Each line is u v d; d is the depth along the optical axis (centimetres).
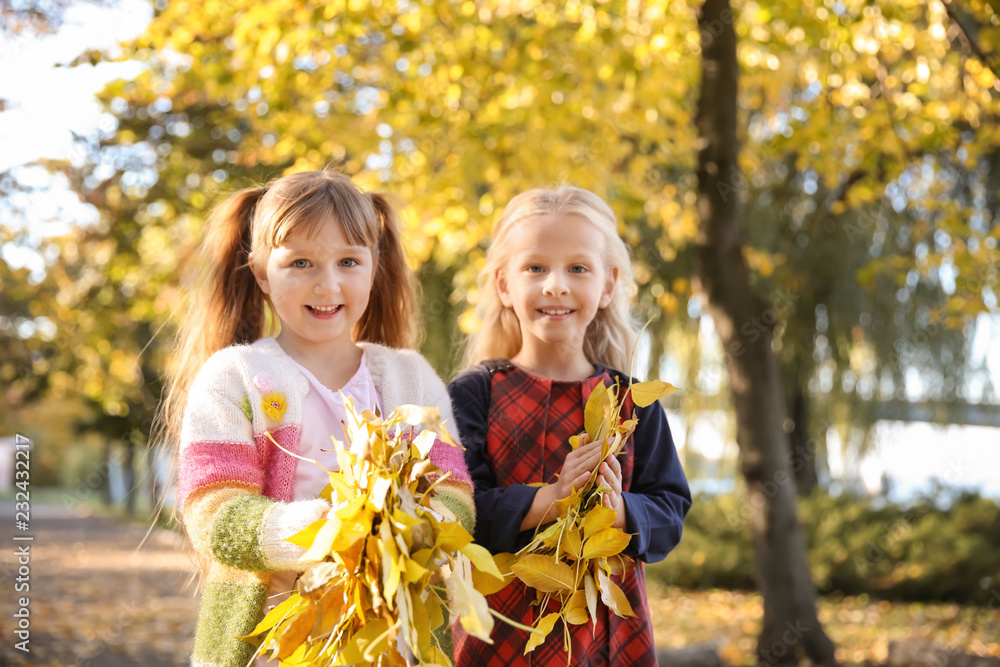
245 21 533
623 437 193
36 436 3092
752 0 584
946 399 972
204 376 179
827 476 1191
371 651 143
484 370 220
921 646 622
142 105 869
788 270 995
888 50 608
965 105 609
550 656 195
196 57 575
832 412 1045
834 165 666
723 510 1078
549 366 221
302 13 535
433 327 926
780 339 1027
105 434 1622
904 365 995
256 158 731
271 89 566
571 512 184
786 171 997
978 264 590
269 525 154
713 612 888
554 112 589
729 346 599
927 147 625
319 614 150
